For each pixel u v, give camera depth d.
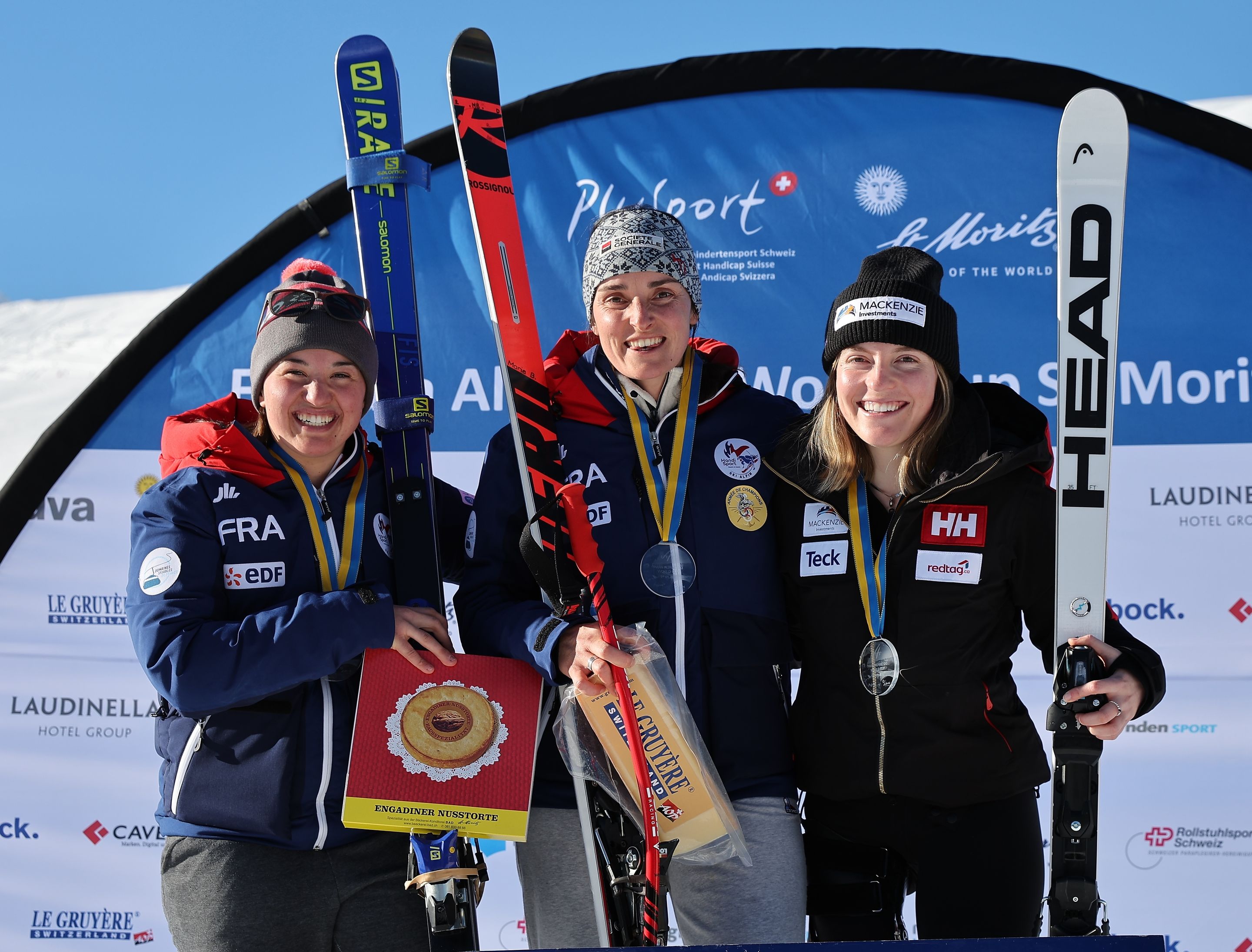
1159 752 3.20
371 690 1.83
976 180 3.36
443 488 2.27
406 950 1.80
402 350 2.20
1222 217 3.29
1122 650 1.85
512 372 2.07
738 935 1.90
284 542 1.86
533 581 2.08
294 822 1.76
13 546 3.33
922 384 1.86
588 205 3.42
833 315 1.96
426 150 3.42
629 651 1.82
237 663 1.69
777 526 2.04
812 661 1.99
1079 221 1.99
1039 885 1.89
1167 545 3.24
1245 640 3.20
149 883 3.28
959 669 1.85
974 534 1.86
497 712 1.87
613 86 3.41
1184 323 3.28
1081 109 2.01
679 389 2.12
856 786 1.90
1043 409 3.29
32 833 3.29
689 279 2.05
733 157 3.41
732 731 1.94
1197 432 3.25
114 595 3.34
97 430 3.37
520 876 2.05
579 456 2.07
